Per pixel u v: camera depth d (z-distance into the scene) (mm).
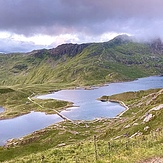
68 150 39375
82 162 31547
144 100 159875
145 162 27938
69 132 120000
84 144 42000
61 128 131625
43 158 36375
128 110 155250
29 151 96250
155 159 28578
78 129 127438
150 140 40031
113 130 93938
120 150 35156
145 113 91938
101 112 185000
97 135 101250
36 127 163500
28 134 137375
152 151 31641
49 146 101500
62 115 187000
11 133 152375
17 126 170375
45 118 188500
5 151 96312
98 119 151000
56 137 113812
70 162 32625
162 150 31875
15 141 122000
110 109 194625
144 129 73812
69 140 104750
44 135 123000
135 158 29453
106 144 40000
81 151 37781
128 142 40438
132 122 90625
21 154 93438
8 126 172000
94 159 31609
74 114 186500
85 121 148750
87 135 111375
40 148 99812
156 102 112312
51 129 131750
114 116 165375
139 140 41812
